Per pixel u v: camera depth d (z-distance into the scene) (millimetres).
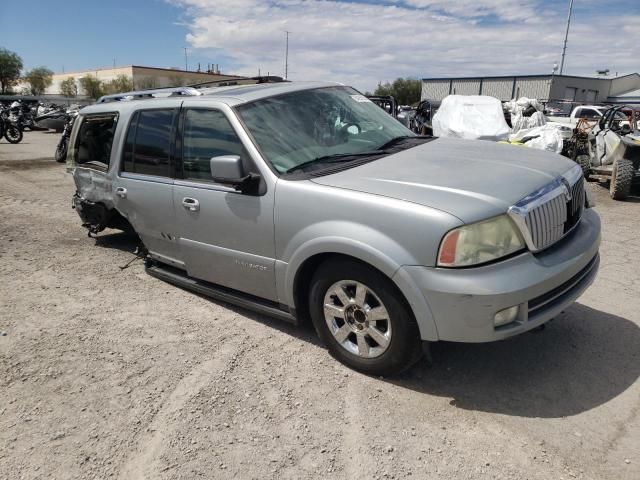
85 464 2596
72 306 4480
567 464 2461
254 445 2670
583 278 3195
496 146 3994
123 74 85625
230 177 3383
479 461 2500
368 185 3066
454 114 12719
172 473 2500
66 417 2961
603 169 9680
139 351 3664
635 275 4840
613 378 3143
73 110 24875
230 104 3770
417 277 2748
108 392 3182
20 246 6305
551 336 3674
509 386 3098
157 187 4309
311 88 4266
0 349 3746
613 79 49719
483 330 2686
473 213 2689
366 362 3191
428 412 2883
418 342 2953
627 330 3734
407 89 69688
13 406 3078
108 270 5391
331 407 2955
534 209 2818
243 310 4285
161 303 4488
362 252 2904
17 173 12141
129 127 4719
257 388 3160
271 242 3445
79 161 5789
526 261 2777
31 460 2637
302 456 2582
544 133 10969
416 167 3303
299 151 3604
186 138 4074
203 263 4121
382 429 2756
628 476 2375
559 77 41344
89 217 5906
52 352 3684
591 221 3484
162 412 2965
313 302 3383
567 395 2990
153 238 4613
